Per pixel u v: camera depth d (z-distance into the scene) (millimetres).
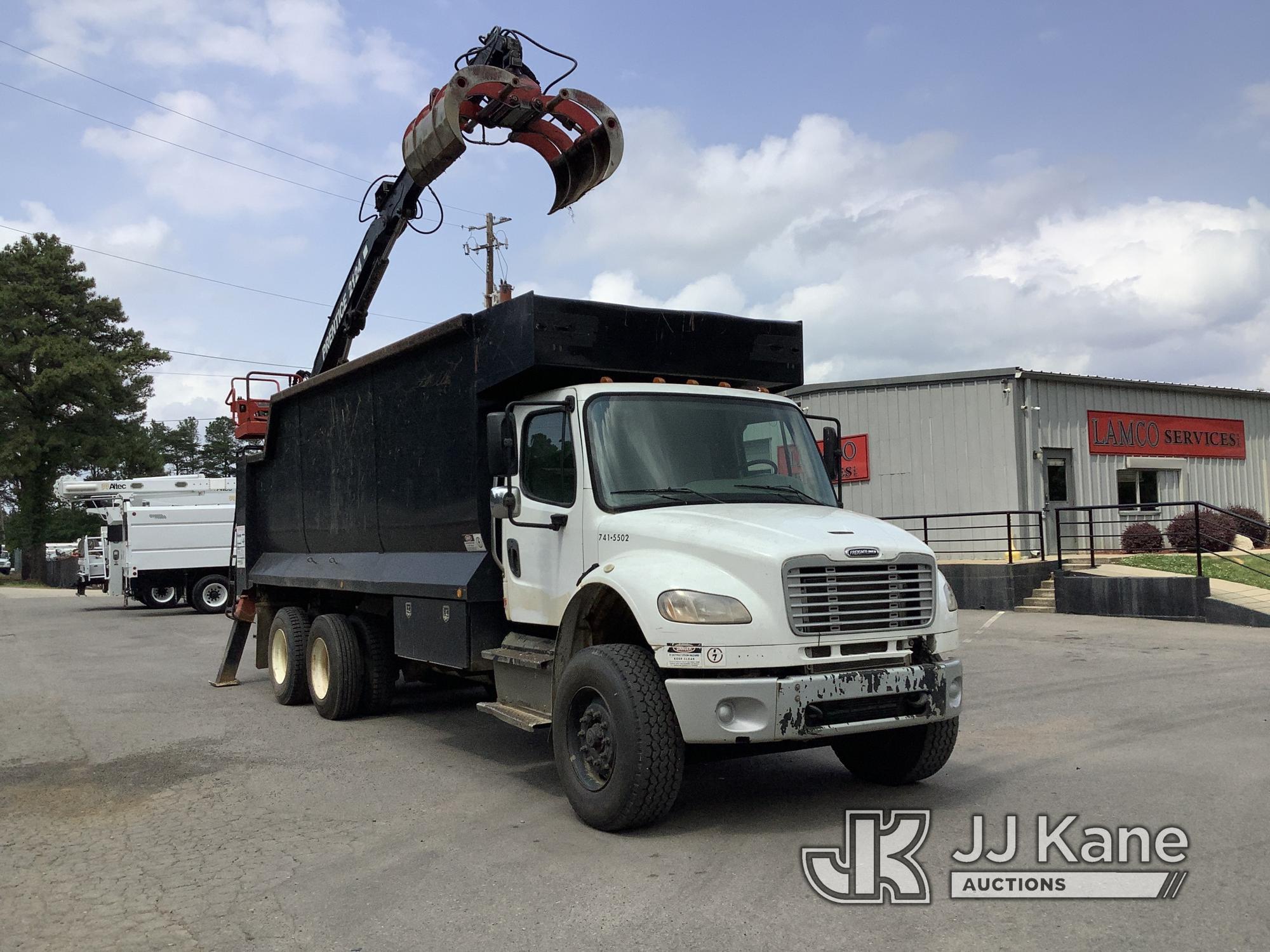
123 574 26906
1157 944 3961
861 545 5656
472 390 7426
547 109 9445
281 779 7293
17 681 13102
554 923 4363
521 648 6930
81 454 50219
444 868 5168
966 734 8047
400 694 11367
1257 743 7406
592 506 6305
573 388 6621
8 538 50812
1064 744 7574
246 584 12297
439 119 9391
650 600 5496
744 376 7418
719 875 4926
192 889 4992
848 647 5594
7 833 6086
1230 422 25344
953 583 18531
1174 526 20219
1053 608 17188
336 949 4191
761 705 5262
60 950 4258
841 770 7086
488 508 7406
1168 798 6020
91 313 52844
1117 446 23125
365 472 9312
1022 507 21375
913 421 22500
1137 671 10820
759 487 6719
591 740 5793
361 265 11656
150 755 8273
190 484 28984
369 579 9000
